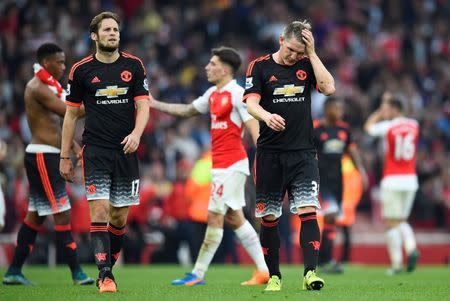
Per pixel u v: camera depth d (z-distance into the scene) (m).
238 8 81.25
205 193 49.88
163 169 57.47
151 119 66.69
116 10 79.44
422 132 73.56
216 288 28.55
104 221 26.30
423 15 90.31
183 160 57.56
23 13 71.69
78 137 59.00
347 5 88.25
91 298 24.20
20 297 25.05
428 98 80.19
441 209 67.44
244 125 31.72
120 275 39.34
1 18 71.50
